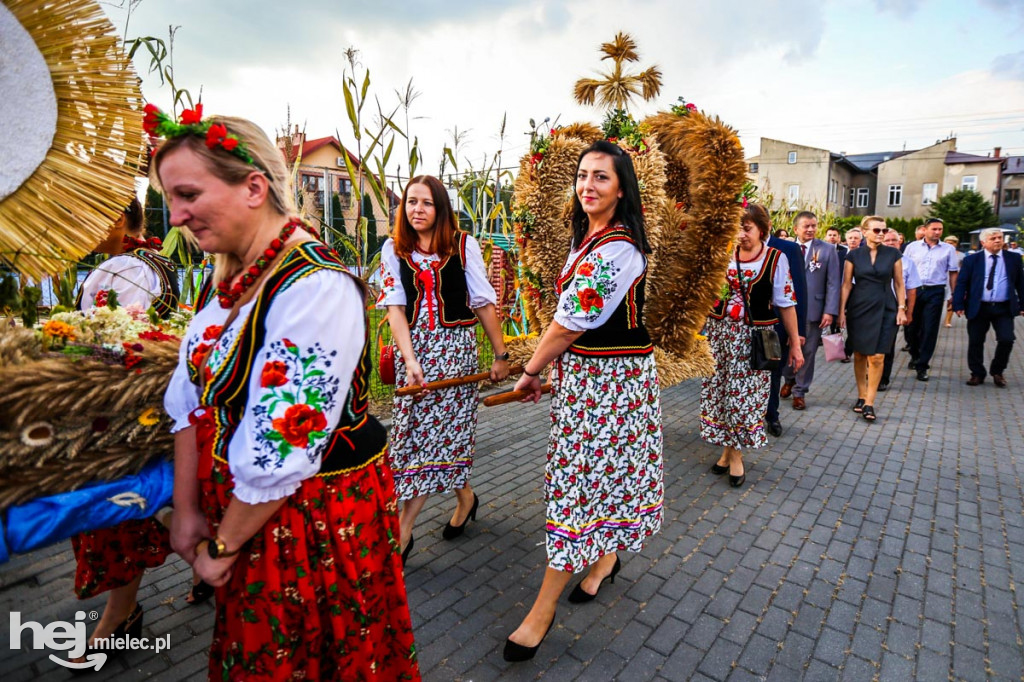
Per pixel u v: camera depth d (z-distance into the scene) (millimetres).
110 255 2322
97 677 2115
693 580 2830
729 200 2762
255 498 1169
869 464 4359
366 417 1422
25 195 1432
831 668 2264
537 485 3863
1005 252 6691
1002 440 4930
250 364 1192
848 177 51531
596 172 2111
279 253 1242
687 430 5113
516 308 5777
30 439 1307
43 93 1428
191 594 2535
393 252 2814
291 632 1295
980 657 2336
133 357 1463
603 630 2459
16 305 1616
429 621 2498
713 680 2193
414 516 2934
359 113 4191
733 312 3756
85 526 1391
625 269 2113
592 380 2217
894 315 5344
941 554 3094
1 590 2588
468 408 2992
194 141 1179
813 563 2992
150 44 2879
